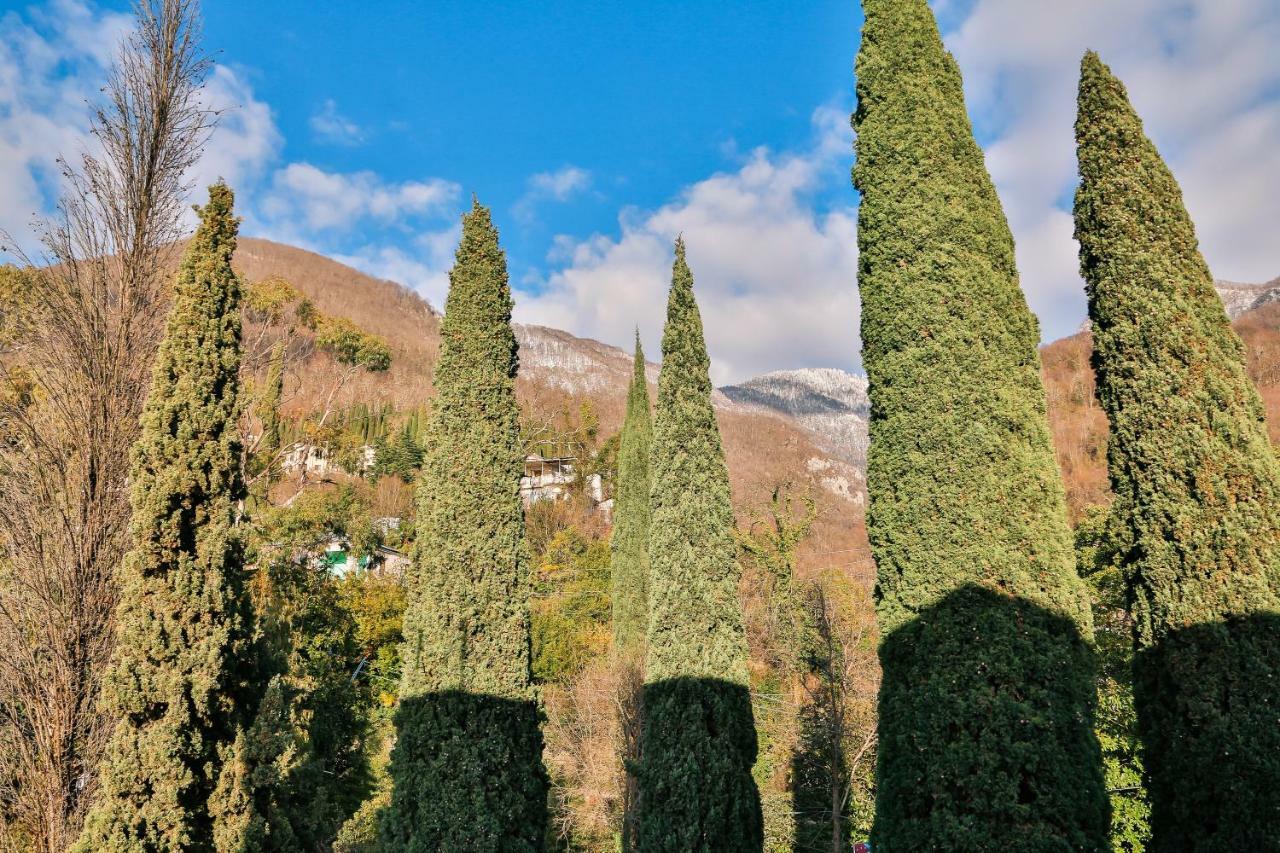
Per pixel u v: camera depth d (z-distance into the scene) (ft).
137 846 23.00
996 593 19.58
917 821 18.74
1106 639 42.37
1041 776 17.85
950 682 19.24
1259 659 17.56
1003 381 21.52
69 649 28.25
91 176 32.86
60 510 29.50
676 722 26.86
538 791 26.73
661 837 25.71
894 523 21.54
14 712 27.40
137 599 25.25
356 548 90.43
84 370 31.24
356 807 54.90
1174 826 18.35
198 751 25.00
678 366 30.89
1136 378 20.79
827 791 58.70
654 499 30.09
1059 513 20.47
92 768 27.40
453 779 25.02
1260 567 18.16
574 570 102.06
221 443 27.86
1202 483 19.19
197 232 29.30
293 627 61.82
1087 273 22.65
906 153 23.70
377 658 79.25
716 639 27.94
